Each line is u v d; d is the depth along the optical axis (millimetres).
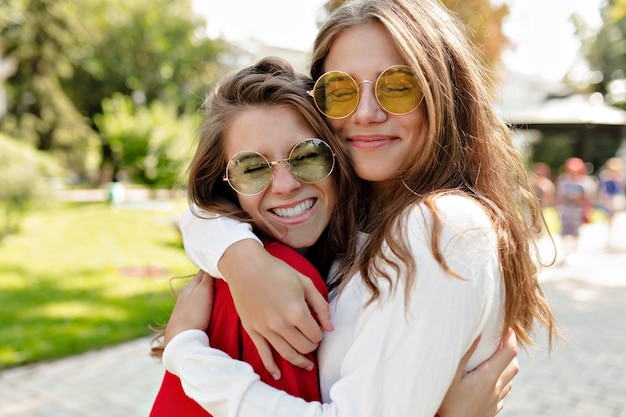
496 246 1108
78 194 22344
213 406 1086
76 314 5730
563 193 9766
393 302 1032
